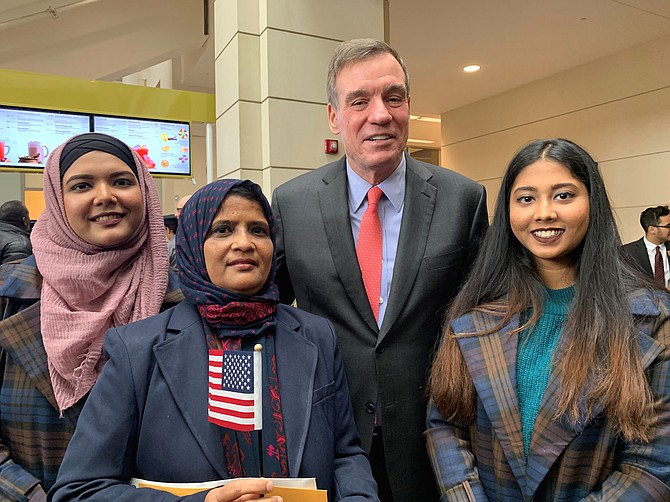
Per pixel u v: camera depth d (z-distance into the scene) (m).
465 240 1.66
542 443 1.24
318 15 4.00
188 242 1.21
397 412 1.53
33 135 4.31
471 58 6.63
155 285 1.39
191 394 1.08
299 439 1.09
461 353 1.40
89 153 1.32
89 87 4.49
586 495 1.22
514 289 1.42
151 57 6.04
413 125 10.15
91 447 1.05
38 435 1.26
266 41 3.88
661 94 6.24
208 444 1.05
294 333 1.22
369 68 1.52
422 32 5.73
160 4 5.99
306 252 1.64
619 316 1.26
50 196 1.34
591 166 1.36
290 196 1.75
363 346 1.55
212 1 6.04
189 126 4.86
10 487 1.18
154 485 1.03
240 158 3.99
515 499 1.28
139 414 1.09
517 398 1.30
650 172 6.41
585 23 5.64
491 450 1.33
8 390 1.27
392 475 1.52
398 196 1.65
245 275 1.14
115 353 1.12
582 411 1.21
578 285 1.34
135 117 4.66
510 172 1.43
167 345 1.12
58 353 1.23
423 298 1.57
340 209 1.65
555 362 1.28
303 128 4.01
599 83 6.86
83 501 0.99
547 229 1.33
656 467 1.17
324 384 1.20
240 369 1.07
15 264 1.40
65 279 1.28
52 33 5.55
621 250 1.39
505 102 8.18
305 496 0.98
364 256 1.61
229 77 4.13
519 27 5.69
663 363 1.21
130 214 1.36
